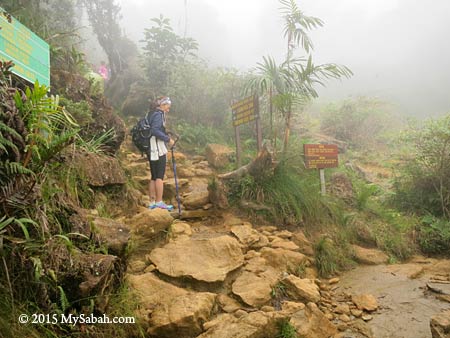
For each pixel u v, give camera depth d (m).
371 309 3.37
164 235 4.13
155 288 3.19
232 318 2.92
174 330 2.73
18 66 3.06
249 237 4.33
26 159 2.47
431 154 6.03
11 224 2.37
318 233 4.93
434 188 6.07
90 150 4.45
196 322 2.79
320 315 3.09
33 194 2.50
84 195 3.89
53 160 3.44
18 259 2.26
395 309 3.40
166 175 6.81
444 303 3.46
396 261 4.79
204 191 5.91
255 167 5.33
